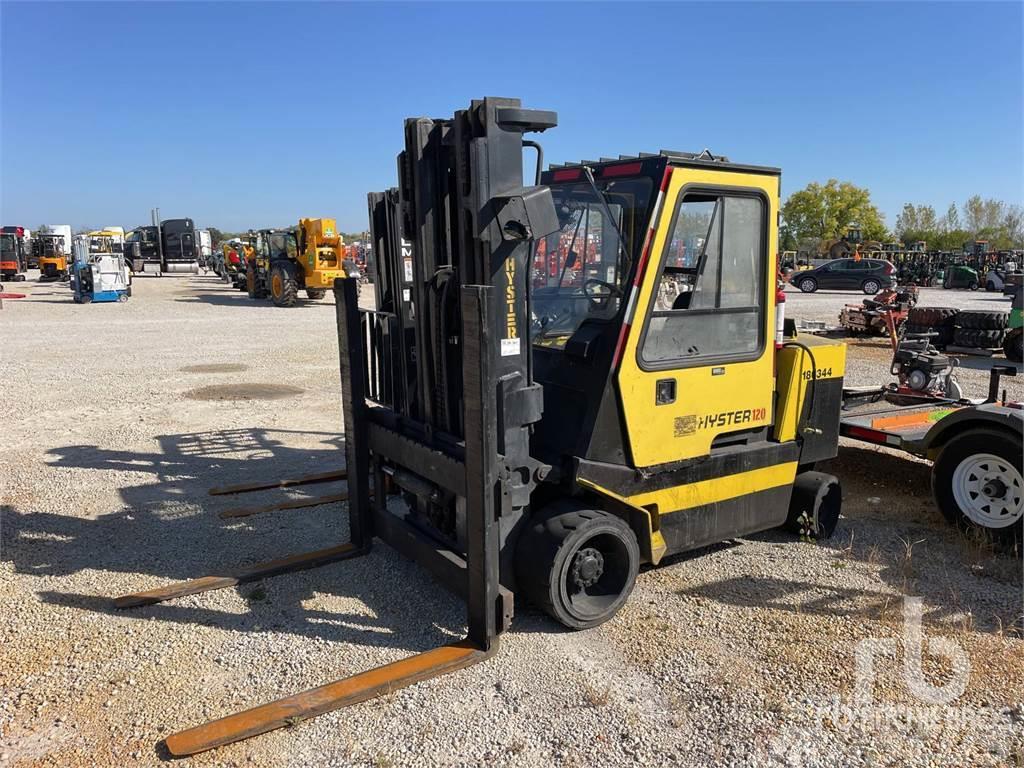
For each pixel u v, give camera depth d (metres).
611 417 3.74
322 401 9.23
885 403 7.05
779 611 4.02
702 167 3.73
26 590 4.16
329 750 2.89
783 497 4.68
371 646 3.64
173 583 4.26
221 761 2.82
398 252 4.04
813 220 61.38
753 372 4.27
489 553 3.41
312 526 5.14
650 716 3.12
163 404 8.92
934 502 5.21
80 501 5.58
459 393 3.73
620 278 3.72
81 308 21.67
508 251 3.29
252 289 25.72
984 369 12.12
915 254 38.62
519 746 2.93
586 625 3.77
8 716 3.08
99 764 2.81
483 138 3.21
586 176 3.93
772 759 2.88
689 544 4.23
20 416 8.20
